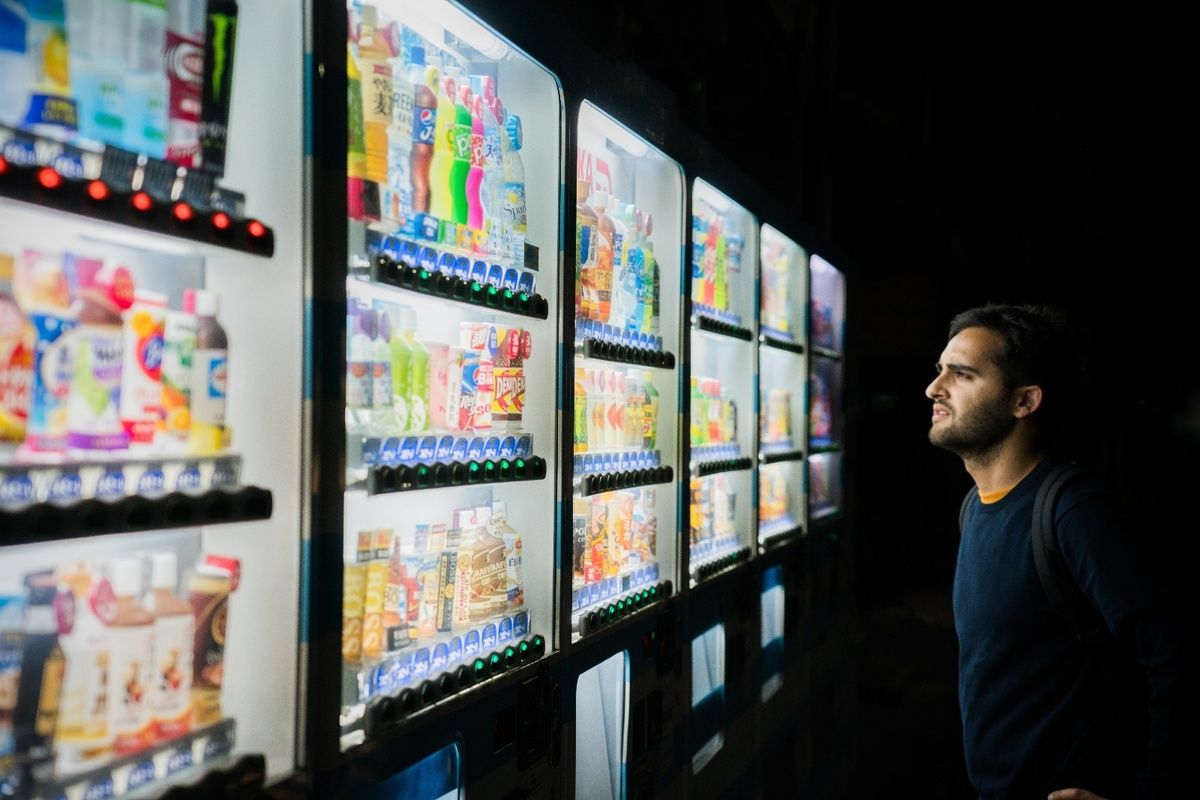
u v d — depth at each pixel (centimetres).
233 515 119
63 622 111
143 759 113
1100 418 983
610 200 262
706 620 299
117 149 109
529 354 206
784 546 388
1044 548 165
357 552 151
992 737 174
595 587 233
